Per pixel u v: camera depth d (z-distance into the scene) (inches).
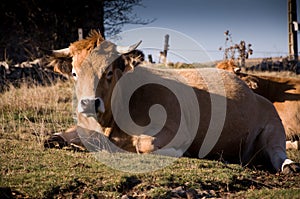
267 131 398.6
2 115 469.1
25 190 272.8
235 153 395.9
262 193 281.4
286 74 848.3
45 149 353.7
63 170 302.4
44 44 1202.0
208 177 299.7
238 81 404.2
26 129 419.2
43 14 1208.2
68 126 435.8
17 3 1189.1
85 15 1248.2
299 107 509.4
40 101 532.7
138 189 279.7
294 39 1083.9
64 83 646.5
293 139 498.6
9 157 329.4
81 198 267.7
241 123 388.8
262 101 412.5
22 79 668.1
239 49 867.4
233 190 294.7
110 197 269.3
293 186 309.9
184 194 274.5
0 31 1185.4
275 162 371.2
